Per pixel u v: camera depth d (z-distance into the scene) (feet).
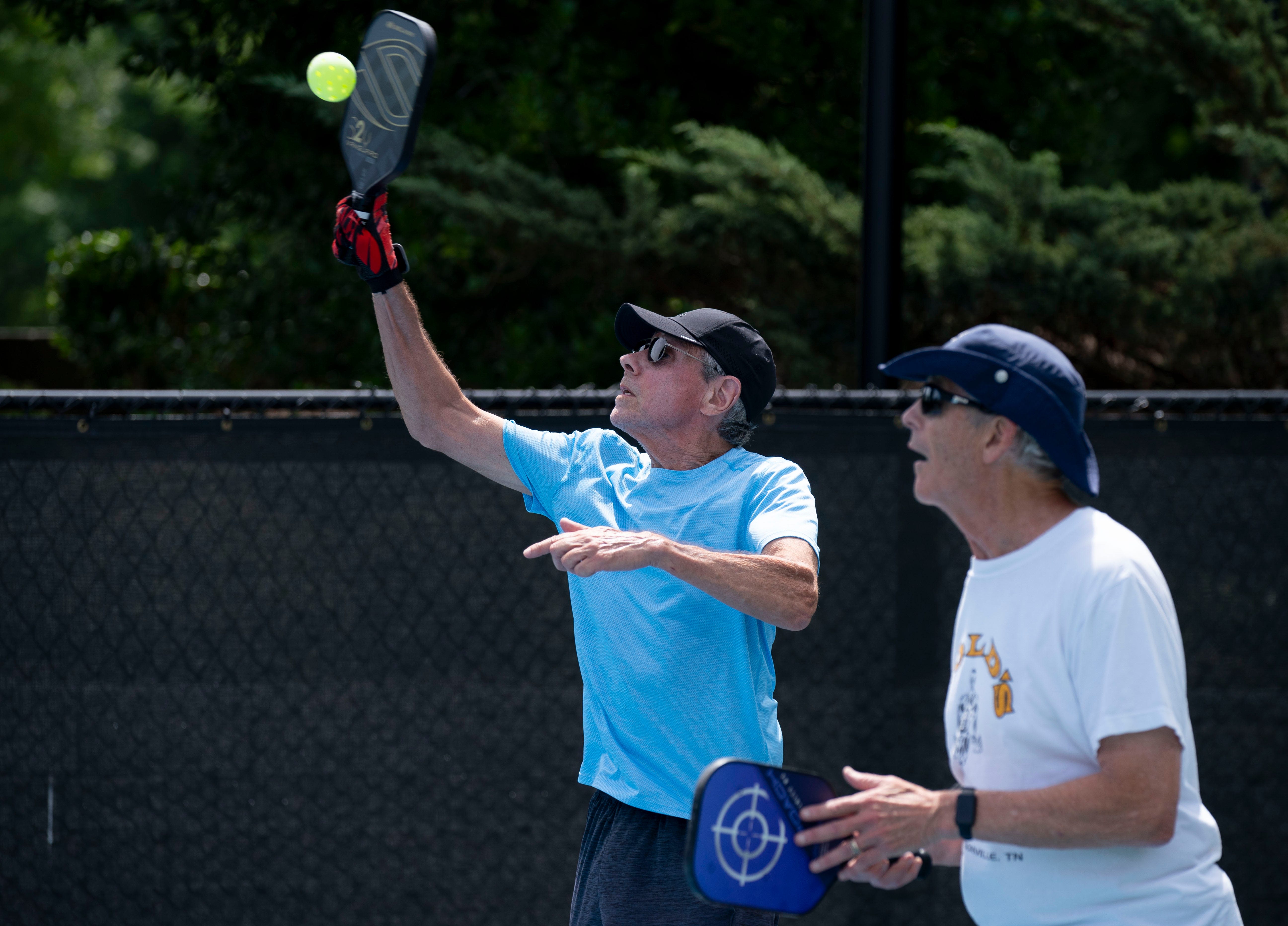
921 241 54.95
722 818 17.20
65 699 32.37
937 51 70.08
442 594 32.60
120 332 75.92
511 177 60.23
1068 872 17.88
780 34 65.82
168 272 76.48
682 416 25.80
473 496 32.60
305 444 32.42
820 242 58.18
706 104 70.69
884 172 38.91
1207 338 53.57
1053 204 54.39
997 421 18.21
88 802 32.40
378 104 25.52
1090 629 17.24
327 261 71.97
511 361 67.31
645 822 24.67
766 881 17.51
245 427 32.32
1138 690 16.89
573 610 26.05
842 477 32.73
